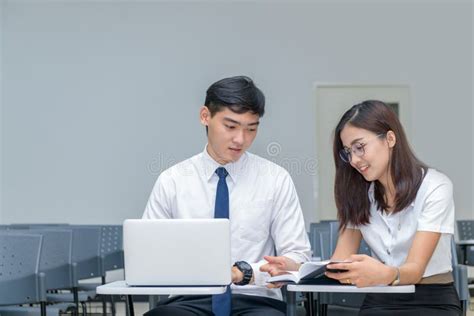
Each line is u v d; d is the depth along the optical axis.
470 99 6.84
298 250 2.12
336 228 2.98
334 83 6.81
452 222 1.93
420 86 6.83
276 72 6.82
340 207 2.09
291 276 1.78
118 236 4.87
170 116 6.84
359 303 2.75
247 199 2.13
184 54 6.84
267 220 2.14
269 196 2.14
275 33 6.83
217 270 1.73
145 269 1.74
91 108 6.86
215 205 2.10
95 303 5.93
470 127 6.84
